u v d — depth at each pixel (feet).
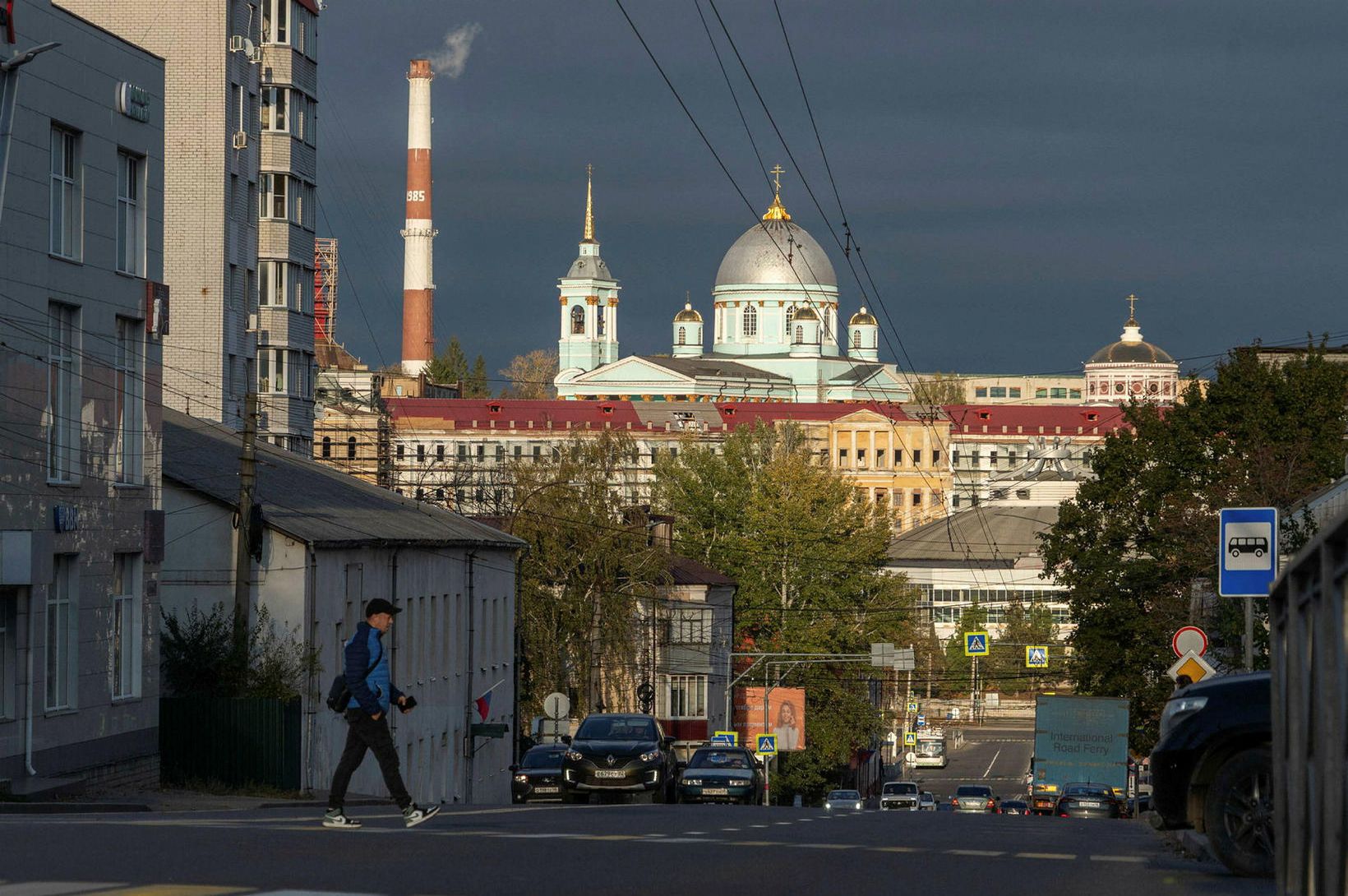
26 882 48.14
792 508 420.77
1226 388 283.38
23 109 139.44
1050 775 280.92
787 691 380.78
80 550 149.38
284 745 172.45
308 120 378.73
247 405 177.37
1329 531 35.42
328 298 653.30
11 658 138.00
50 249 144.66
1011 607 605.73
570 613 307.99
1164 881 56.80
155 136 165.17
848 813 137.28
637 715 182.39
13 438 138.00
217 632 176.86
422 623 231.30
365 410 540.52
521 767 187.42
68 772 146.51
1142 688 276.82
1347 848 35.27
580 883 51.98
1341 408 280.10
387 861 57.06
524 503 306.76
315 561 184.65
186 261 328.90
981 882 55.01
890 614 425.28
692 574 379.96
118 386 158.61
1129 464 288.10
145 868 52.75
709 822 97.71
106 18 330.54
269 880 49.85
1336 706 35.94
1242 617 176.14
